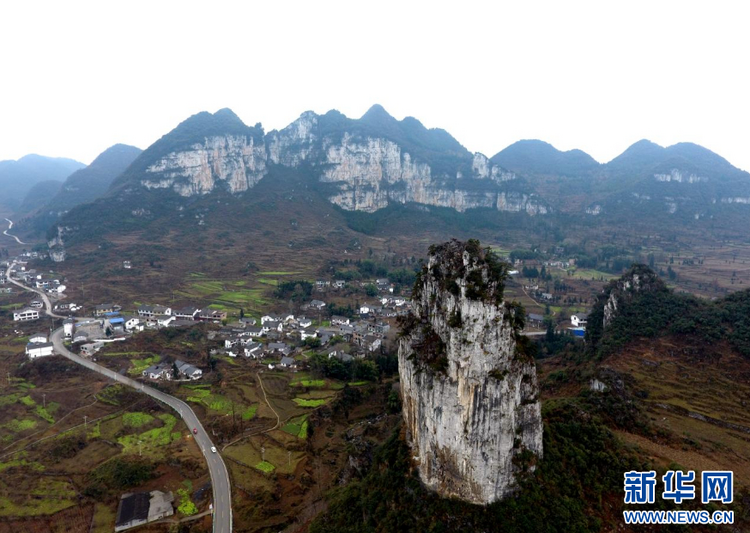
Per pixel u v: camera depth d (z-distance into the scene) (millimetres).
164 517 69875
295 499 74562
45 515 69625
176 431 93625
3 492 74188
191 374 116875
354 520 60125
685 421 80875
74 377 115438
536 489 52594
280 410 102812
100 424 95562
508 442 52969
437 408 54750
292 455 85875
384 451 66875
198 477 79250
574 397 81000
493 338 52562
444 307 56531
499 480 52906
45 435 91375
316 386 114000
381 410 104438
